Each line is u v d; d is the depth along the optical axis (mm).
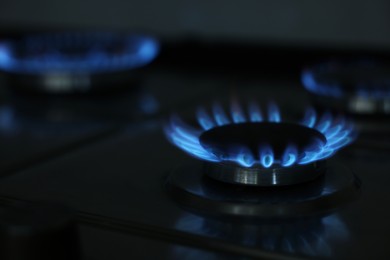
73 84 727
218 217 463
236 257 426
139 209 476
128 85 756
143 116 666
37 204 413
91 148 587
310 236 443
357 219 461
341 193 485
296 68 789
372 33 771
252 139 498
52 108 696
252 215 463
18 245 389
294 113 665
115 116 670
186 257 425
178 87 770
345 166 524
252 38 817
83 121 658
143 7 861
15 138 616
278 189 487
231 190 487
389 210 472
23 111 689
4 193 502
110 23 888
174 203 484
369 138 599
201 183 496
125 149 583
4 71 755
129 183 515
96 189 506
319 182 497
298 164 490
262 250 430
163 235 446
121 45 811
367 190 501
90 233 449
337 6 776
